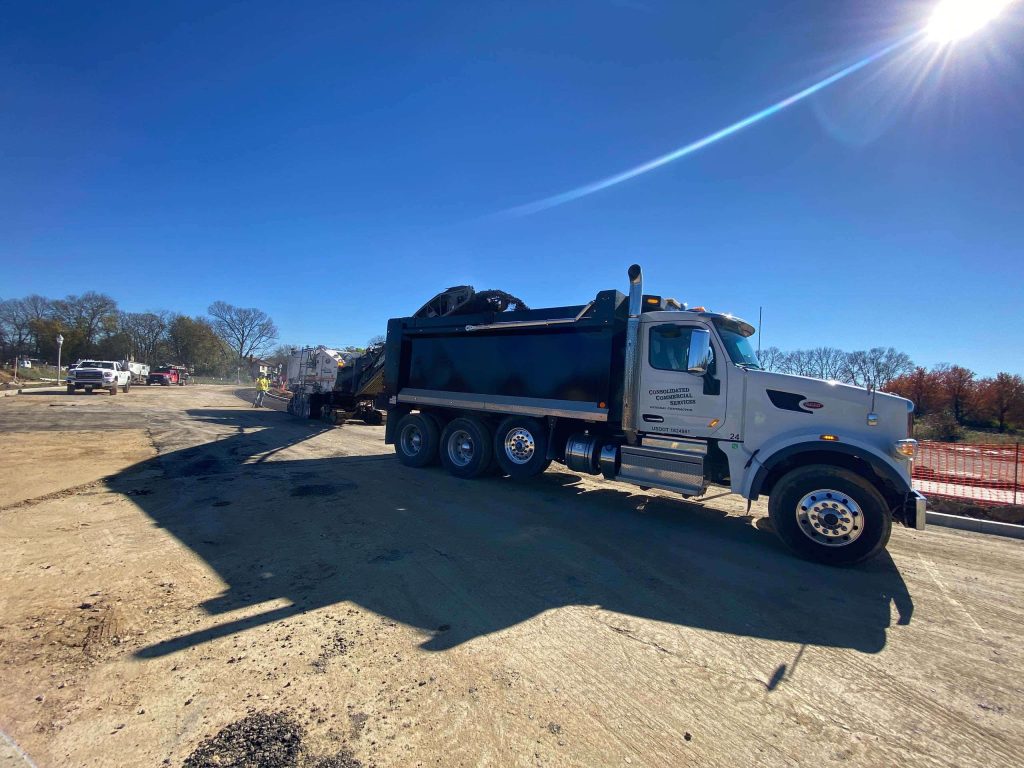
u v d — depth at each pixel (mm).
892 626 3668
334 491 7168
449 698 2621
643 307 6883
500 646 3170
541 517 6199
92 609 3475
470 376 8531
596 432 7359
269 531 5297
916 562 5105
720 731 2451
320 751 2205
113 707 2467
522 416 7918
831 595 4195
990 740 2453
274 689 2645
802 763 2256
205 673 2768
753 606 3926
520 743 2307
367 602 3709
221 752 2178
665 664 3041
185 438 12547
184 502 6387
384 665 2904
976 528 6547
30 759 2113
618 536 5566
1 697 2521
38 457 9133
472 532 5473
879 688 2873
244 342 86875
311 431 15508
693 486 6039
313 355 20797
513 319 7812
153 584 3908
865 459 5012
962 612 3934
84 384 29297
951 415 24922
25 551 4543
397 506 6441
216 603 3625
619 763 2209
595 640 3297
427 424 9078
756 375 5832
